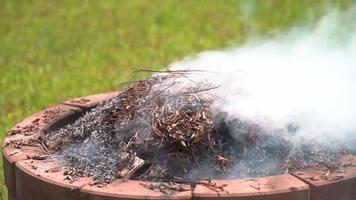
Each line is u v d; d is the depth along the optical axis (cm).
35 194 360
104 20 1336
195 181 341
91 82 907
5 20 1340
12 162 383
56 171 363
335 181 333
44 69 985
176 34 1209
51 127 453
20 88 879
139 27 1274
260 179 338
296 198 325
